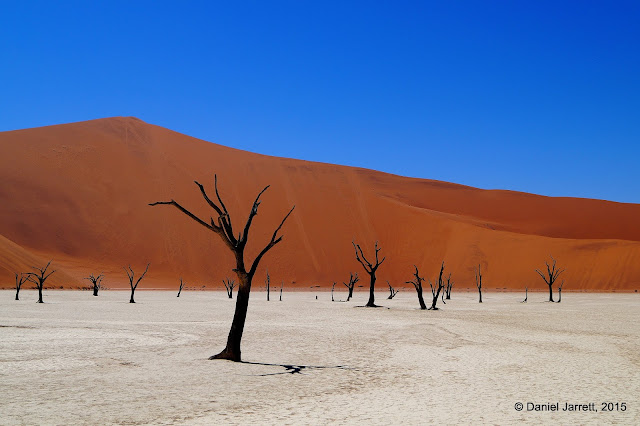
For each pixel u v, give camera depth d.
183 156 110.38
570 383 12.28
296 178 112.19
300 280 88.44
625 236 134.62
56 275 69.44
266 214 99.25
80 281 72.94
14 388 11.15
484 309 40.16
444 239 96.75
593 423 8.83
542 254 89.06
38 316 28.97
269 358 15.71
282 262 90.62
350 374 13.27
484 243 93.38
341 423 8.64
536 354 17.03
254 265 15.46
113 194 94.88
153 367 13.74
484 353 17.17
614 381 12.55
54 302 42.44
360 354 16.73
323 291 80.06
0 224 83.69
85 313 31.73
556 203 149.38
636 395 11.04
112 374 12.77
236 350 15.12
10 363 14.10
